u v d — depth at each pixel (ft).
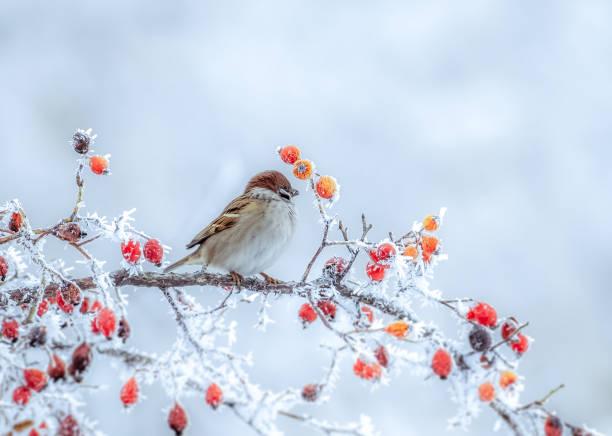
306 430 34.22
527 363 41.52
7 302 18.26
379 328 17.79
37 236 17.67
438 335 18.12
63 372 16.71
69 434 15.97
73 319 18.40
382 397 35.94
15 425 15.75
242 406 17.67
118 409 32.14
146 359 18.34
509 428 17.03
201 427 33.35
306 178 18.76
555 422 16.74
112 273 19.12
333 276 19.67
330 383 18.25
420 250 18.63
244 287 21.27
